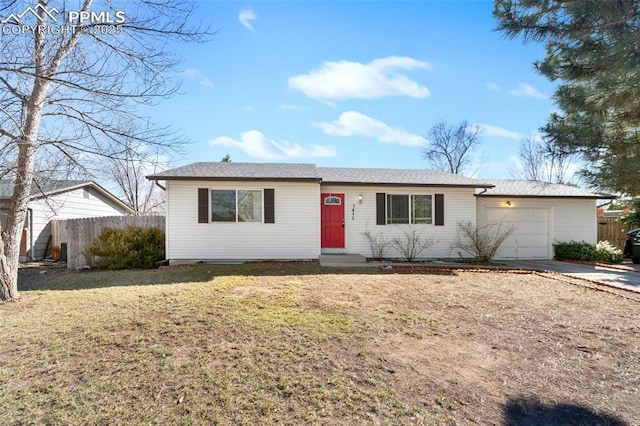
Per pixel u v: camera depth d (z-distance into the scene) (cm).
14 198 588
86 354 348
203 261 1034
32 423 240
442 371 324
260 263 1012
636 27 480
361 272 866
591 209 1232
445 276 831
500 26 620
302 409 259
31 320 457
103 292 625
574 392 292
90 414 250
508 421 251
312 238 1070
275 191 1059
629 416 259
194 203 1034
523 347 386
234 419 246
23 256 1216
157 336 397
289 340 388
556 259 1194
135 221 1160
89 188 1588
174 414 250
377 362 339
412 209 1148
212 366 323
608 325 466
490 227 1201
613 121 824
